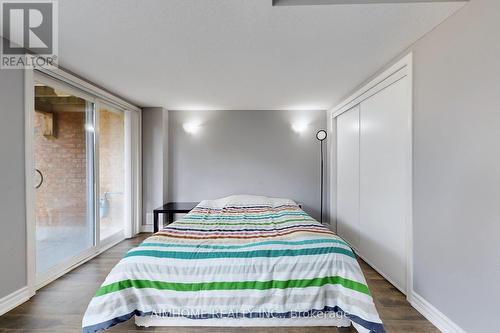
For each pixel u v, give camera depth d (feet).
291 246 6.00
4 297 6.16
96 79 9.17
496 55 4.29
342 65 7.85
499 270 4.26
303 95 11.14
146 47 6.67
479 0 4.59
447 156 5.35
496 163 4.31
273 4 4.93
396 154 7.46
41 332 5.46
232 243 6.31
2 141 6.12
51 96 8.18
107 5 4.89
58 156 8.54
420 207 6.22
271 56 7.21
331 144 13.04
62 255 8.66
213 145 14.01
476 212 4.67
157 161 13.55
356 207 10.37
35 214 7.02
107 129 11.58
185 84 9.72
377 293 7.14
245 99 11.86
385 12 5.16
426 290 5.99
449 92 5.29
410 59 6.52
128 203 12.80
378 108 8.48
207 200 12.77
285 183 13.93
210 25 5.61
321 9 5.05
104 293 5.39
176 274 5.61
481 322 4.58
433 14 5.20
